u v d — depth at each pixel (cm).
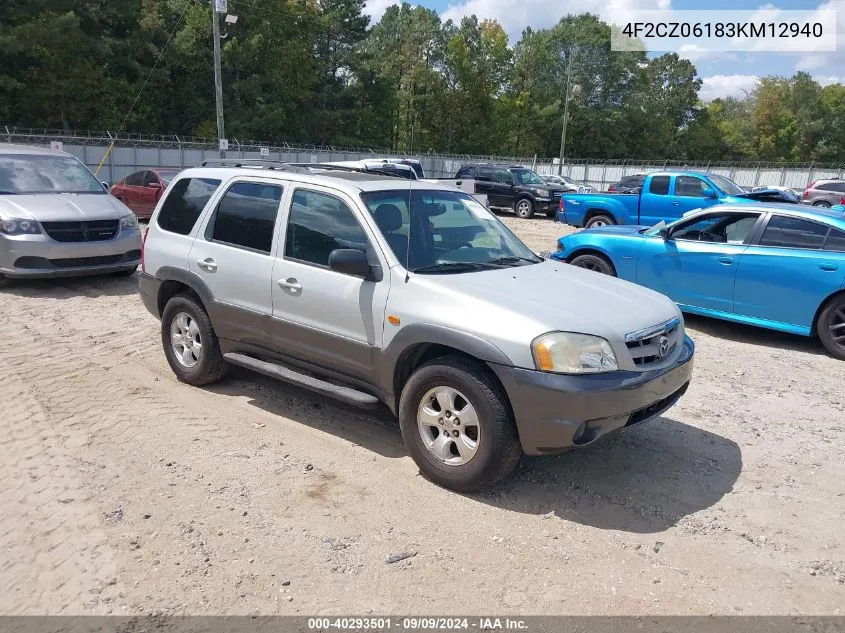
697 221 863
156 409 535
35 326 780
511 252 513
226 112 5300
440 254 468
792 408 592
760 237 805
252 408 543
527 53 7669
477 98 7531
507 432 391
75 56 4050
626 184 1911
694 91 8569
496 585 330
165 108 5097
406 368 441
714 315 839
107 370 628
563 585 331
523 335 383
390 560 346
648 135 7950
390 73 6956
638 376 395
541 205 2461
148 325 796
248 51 5112
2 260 925
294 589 323
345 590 323
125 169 3481
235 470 438
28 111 4053
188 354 584
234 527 373
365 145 6612
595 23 7612
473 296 410
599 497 418
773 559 360
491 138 7712
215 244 545
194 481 422
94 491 407
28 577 329
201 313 561
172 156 3650
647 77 7962
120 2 4266
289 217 502
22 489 409
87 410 530
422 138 7669
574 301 423
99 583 325
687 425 543
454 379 402
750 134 8731
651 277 886
